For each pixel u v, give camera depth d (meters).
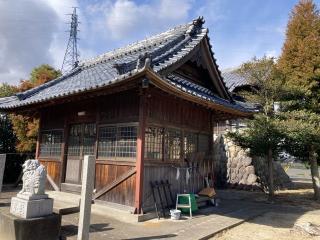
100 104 9.20
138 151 7.79
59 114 10.87
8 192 11.31
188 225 7.41
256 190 15.87
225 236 6.91
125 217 7.62
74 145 10.16
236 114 11.39
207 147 11.24
